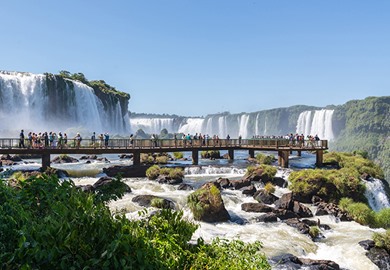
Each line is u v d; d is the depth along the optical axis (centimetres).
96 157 4934
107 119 12925
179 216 838
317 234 1925
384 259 1622
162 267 576
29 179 753
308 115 16350
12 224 573
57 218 602
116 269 509
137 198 2327
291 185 2786
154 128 16362
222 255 753
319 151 3962
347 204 2416
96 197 864
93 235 552
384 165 18888
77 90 10975
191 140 4209
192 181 3133
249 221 2114
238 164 4109
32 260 499
